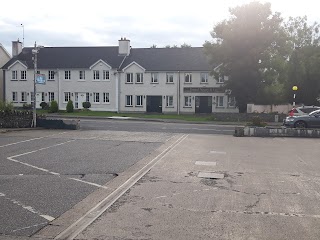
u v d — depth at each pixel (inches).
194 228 272.5
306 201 349.7
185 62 2038.6
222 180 434.9
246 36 1668.3
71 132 1004.6
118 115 1788.9
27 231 262.8
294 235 261.0
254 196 364.8
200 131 1113.4
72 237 252.7
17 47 2274.9
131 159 577.9
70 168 497.7
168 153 646.5
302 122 1073.5
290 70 1941.4
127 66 2041.1
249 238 254.7
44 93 2155.5
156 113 1993.1
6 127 1089.4
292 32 2053.4
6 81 2193.7
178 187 396.8
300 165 548.1
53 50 2257.6
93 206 323.6
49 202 333.7
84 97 2114.9
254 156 627.5
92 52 2209.6
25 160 554.3
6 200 338.6
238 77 1697.8
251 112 1672.0
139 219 290.8
